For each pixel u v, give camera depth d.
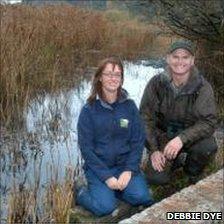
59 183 3.63
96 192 3.33
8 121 5.25
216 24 5.39
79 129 3.37
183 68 3.41
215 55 5.47
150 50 11.53
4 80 5.42
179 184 3.86
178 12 5.55
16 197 3.34
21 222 3.29
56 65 6.89
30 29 6.59
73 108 6.04
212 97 3.56
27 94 5.61
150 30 12.48
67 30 8.68
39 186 3.76
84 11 10.63
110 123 3.36
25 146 4.73
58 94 6.59
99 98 3.36
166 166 3.83
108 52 10.59
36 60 6.39
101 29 10.58
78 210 3.40
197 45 5.55
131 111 3.42
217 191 3.27
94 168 3.37
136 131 3.45
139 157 3.46
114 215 3.36
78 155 4.48
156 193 3.74
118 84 3.30
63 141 4.88
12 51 5.66
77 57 9.10
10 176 4.01
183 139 3.54
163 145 3.82
